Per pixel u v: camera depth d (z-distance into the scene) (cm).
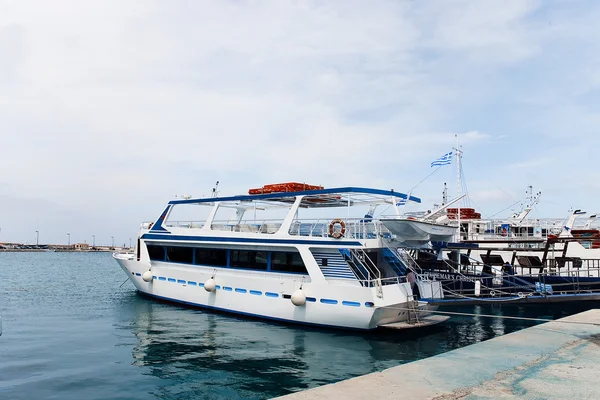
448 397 577
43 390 1059
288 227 1808
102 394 1037
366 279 1644
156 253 2361
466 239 2991
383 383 641
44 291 3131
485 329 1803
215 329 1681
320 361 1299
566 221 2942
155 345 1466
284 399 574
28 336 1602
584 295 1836
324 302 1652
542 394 589
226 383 1110
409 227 1630
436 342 1552
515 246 2892
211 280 1989
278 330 1664
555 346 894
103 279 4416
